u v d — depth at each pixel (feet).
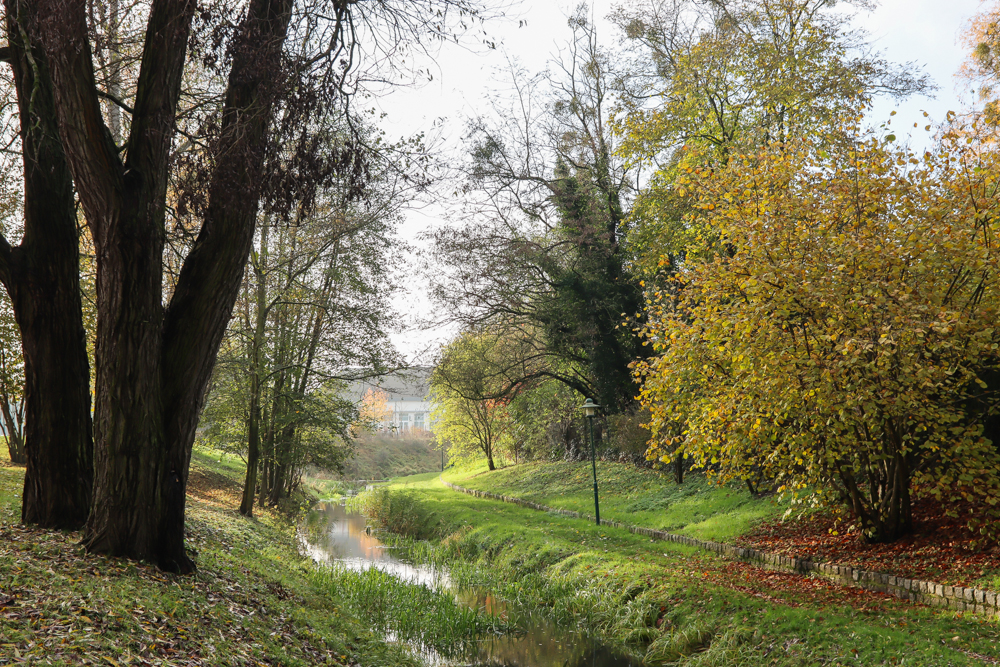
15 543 27.35
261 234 65.57
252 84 27.99
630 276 88.79
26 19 29.96
